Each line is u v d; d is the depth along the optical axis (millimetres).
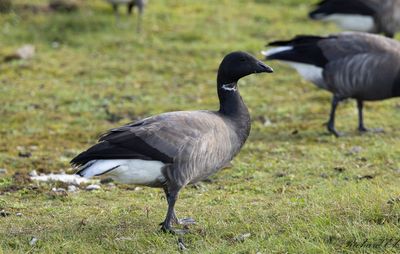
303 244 9133
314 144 15695
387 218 9812
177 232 10055
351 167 13750
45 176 13734
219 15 26797
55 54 22953
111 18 26000
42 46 23656
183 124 9836
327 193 11523
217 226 10266
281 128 17031
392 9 20344
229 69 10766
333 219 9930
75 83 20578
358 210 10117
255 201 11773
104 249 9578
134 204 11820
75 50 23344
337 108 18578
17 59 22312
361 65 15984
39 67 21734
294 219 10117
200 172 10023
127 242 9742
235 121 10594
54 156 15062
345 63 16078
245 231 9961
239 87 20297
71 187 12961
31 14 25766
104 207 11711
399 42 16344
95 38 24312
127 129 9734
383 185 11969
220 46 23500
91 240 9945
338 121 17484
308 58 16469
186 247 9633
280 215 10500
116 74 21344
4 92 19688
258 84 20531
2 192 12672
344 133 16531
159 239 9789
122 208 11555
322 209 10398
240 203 11633
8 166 14312
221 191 12555
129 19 25797
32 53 22797
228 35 24688
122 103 19016
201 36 24453
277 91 20000
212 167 10164
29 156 15039
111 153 9578
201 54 22875
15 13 25812
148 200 12125
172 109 18578
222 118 10477
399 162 13945
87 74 21297
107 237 10000
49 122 17562
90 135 16625
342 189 11625
